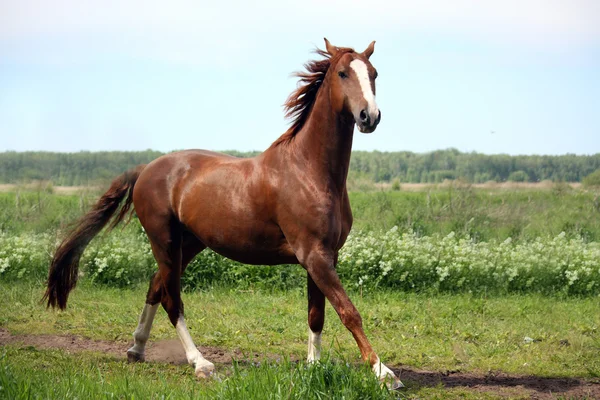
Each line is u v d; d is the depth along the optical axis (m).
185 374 6.78
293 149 6.37
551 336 8.53
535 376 6.83
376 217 18.39
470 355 7.65
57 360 7.01
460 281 11.79
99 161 55.84
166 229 7.21
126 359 7.38
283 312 9.76
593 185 31.38
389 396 5.36
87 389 5.41
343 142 6.17
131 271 12.09
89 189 22.09
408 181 70.31
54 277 7.65
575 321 9.61
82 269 11.84
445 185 31.05
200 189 6.88
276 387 5.17
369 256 11.86
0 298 10.42
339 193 6.25
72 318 9.34
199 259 11.84
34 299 10.32
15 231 16.36
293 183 6.23
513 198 23.70
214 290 11.35
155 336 8.54
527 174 69.62
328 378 5.39
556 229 18.09
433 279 11.87
